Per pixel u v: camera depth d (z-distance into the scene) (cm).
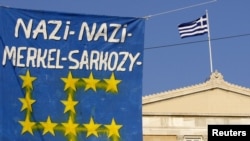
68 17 2606
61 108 2562
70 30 2603
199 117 6462
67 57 2589
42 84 2559
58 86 2570
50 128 2542
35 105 2545
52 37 2586
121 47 2623
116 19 2636
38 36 2578
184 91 6500
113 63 2616
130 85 2612
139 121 2603
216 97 6544
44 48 2577
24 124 2527
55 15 2598
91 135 2566
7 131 2508
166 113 6419
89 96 2584
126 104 2600
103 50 2612
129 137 2589
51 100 2559
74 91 2578
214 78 6581
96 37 2617
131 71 2620
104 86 2598
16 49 2553
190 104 6500
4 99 2520
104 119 2584
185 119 6444
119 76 2611
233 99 6556
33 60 2564
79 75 2591
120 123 2591
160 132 6375
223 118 6481
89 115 2573
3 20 2555
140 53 2634
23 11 2577
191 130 6412
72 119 2566
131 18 2645
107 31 2623
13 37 2556
